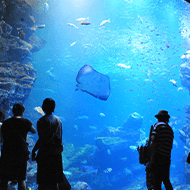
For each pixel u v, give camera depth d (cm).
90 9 2705
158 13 2433
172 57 3077
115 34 2781
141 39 2711
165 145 269
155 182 267
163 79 4516
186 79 1554
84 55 3238
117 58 3189
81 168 1188
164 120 292
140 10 2503
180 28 2291
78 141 3353
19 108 272
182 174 1956
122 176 1947
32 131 271
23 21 1169
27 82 1030
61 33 3009
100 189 1739
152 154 271
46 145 245
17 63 1059
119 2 2539
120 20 2677
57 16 2692
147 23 2575
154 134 274
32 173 996
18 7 1112
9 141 254
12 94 892
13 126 257
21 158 254
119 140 2062
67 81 4703
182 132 1505
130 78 4700
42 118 253
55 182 244
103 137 2088
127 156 2116
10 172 248
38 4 1427
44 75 4059
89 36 2931
